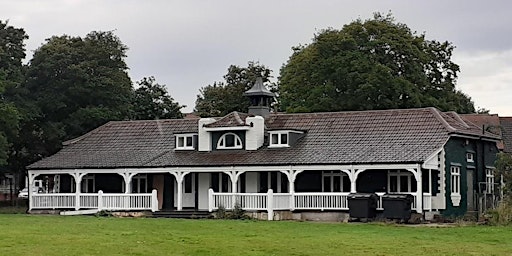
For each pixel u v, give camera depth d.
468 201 48.41
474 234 33.03
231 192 49.69
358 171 44.78
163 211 49.12
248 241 28.64
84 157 54.19
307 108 64.75
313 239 29.91
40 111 63.00
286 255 24.92
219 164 48.72
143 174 53.25
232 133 50.81
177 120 56.09
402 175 45.81
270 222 40.50
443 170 45.38
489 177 51.16
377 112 49.75
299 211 45.91
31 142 65.06
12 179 77.25
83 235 30.41
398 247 27.34
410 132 46.81
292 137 49.09
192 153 51.56
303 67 66.94
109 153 54.06
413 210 42.94
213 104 80.88
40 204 52.88
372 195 42.97
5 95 61.75
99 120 64.12
